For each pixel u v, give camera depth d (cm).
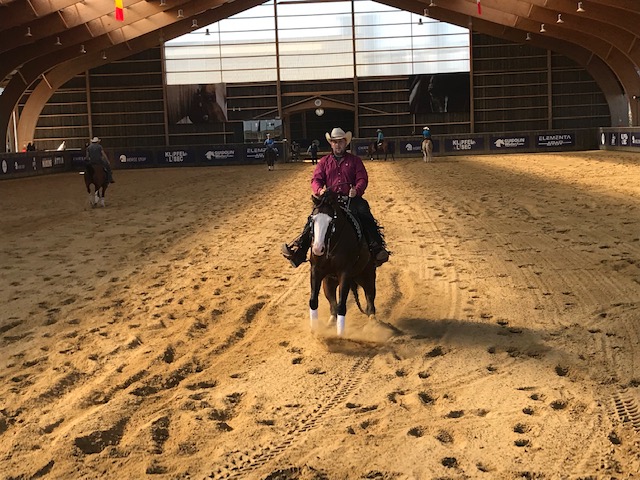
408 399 525
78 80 4531
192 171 3816
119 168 4416
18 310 838
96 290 927
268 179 2903
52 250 1255
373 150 4109
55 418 513
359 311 787
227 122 4572
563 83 4512
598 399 511
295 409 516
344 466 422
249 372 602
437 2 3956
